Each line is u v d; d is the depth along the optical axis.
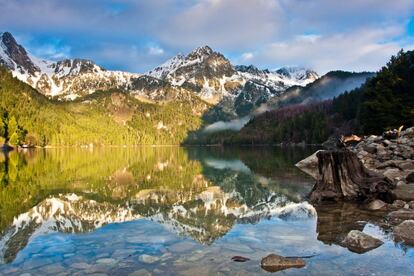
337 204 12.85
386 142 26.06
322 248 7.48
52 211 12.63
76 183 22.06
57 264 6.81
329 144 104.31
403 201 12.11
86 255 7.32
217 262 6.73
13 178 25.34
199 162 45.31
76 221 10.88
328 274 5.99
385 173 17.47
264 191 17.27
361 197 13.62
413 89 52.62
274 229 9.31
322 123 123.44
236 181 22.08
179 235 8.89
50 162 48.25
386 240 7.92
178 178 24.81
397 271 6.05
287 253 7.19
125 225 10.16
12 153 90.75
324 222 9.99
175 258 7.02
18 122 149.88
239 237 8.55
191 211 12.38
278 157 49.28
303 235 8.61
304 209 12.13
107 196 16.41
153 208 13.15
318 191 14.12
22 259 7.15
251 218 10.90
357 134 68.06
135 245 7.98
